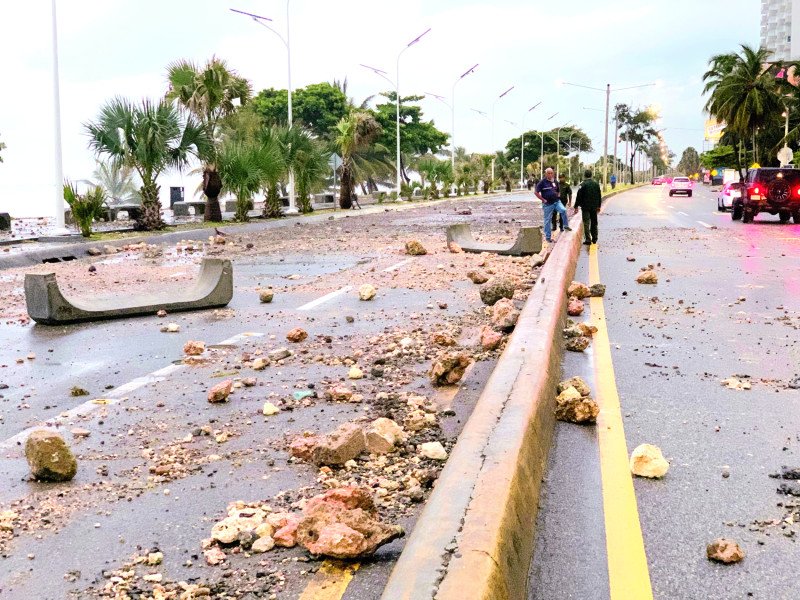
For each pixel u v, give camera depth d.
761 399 6.56
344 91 88.62
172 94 33.09
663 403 6.46
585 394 6.36
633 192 90.88
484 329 8.89
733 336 9.10
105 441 5.76
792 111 82.31
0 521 4.36
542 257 16.81
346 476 4.92
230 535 4.02
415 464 5.08
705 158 120.12
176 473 5.06
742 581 3.61
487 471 3.98
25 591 3.61
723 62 78.81
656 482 4.80
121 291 13.89
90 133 27.39
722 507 4.42
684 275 14.63
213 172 32.75
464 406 6.32
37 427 6.14
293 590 3.56
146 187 28.00
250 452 5.43
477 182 89.75
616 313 10.71
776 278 14.05
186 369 7.95
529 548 3.84
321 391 6.90
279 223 33.38
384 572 3.72
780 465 5.06
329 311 11.23
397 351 8.23
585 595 3.48
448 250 19.50
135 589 3.60
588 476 4.88
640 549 3.91
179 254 21.02
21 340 9.73
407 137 89.00
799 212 29.27
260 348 8.80
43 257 19.80
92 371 8.02
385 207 51.38
